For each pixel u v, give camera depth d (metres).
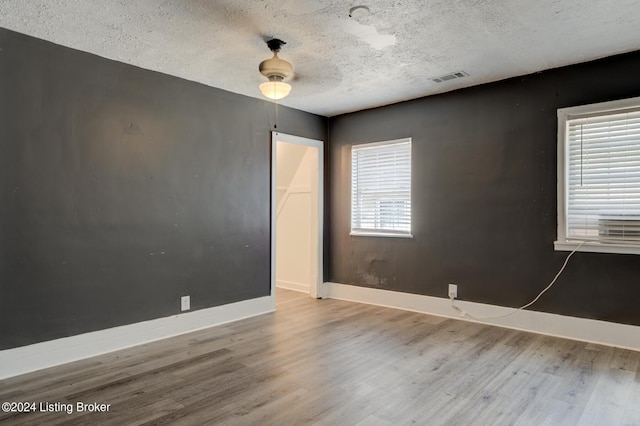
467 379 2.60
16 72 2.79
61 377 2.68
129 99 3.39
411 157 4.50
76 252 3.06
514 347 3.21
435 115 4.30
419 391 2.43
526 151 3.70
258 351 3.16
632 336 3.15
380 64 3.41
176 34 2.83
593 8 2.47
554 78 3.54
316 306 4.71
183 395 2.39
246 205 4.30
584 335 3.36
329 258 5.30
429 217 4.33
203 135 3.92
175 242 3.68
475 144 4.01
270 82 3.09
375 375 2.67
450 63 3.40
